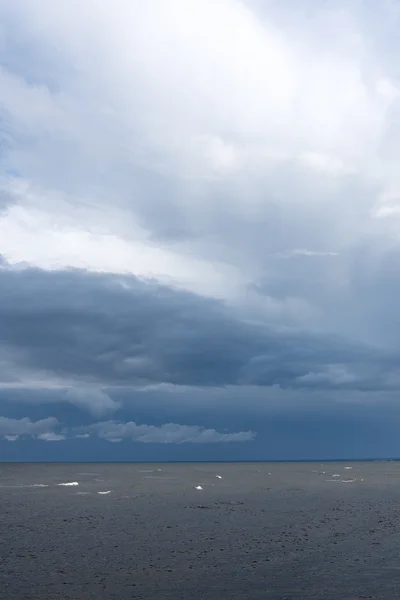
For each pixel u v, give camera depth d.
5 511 29.41
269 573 15.30
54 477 63.16
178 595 13.00
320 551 18.41
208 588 13.66
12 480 56.50
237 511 29.52
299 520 26.03
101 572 15.48
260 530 22.95
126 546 19.34
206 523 25.00
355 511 29.50
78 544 19.73
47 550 18.62
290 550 18.61
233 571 15.57
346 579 14.44
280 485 49.66
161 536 21.42
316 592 13.09
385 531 22.58
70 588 13.72
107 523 24.95
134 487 46.00
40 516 27.34
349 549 18.73
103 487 45.97
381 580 14.25
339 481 55.78
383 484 51.38
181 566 16.23
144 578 14.77
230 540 20.52
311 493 41.19
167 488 45.06
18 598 12.77
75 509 30.31
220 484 50.62
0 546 19.33
